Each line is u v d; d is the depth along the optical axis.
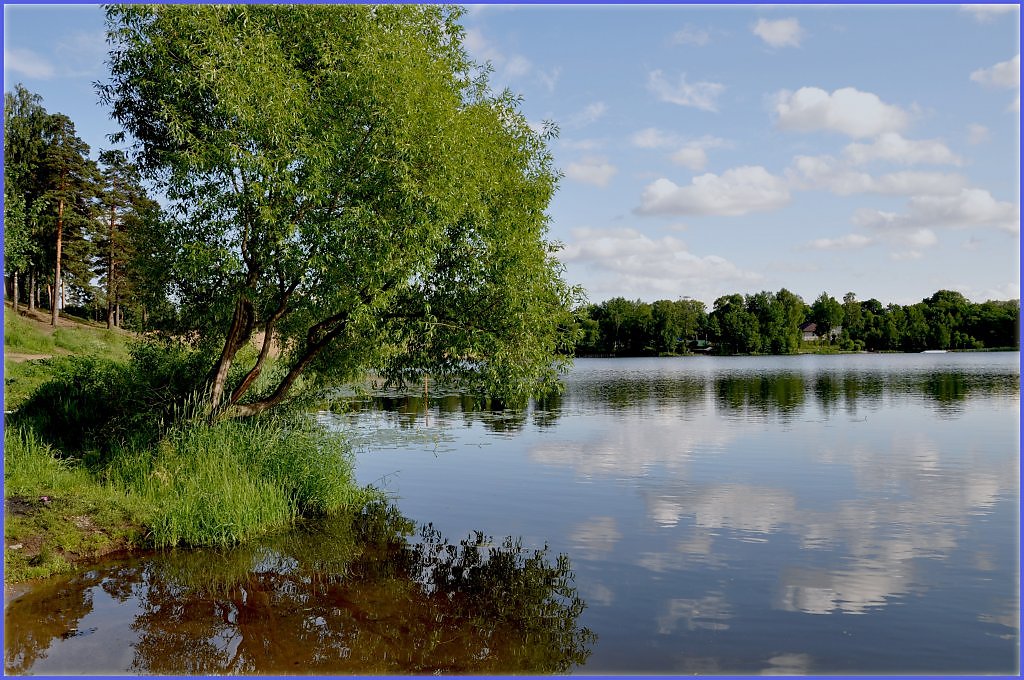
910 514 12.99
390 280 13.65
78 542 10.39
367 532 11.91
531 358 14.66
